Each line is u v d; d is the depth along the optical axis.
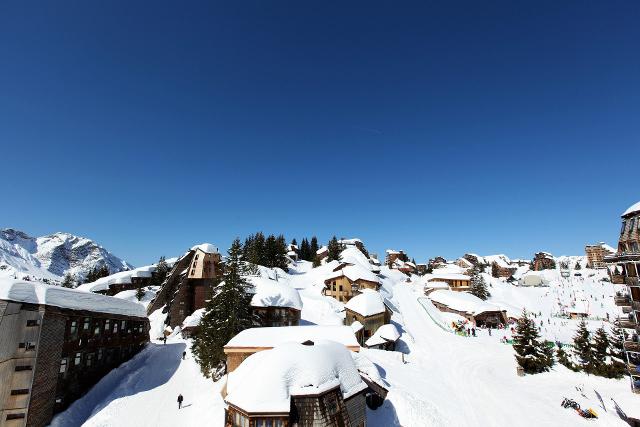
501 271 180.50
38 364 28.36
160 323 74.56
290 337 35.97
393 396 31.36
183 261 83.50
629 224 39.06
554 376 44.44
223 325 40.88
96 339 38.88
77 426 30.36
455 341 61.25
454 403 34.25
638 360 37.25
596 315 103.62
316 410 21.33
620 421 31.36
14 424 26.67
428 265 192.12
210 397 32.03
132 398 34.72
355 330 55.00
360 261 118.19
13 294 28.25
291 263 127.88
